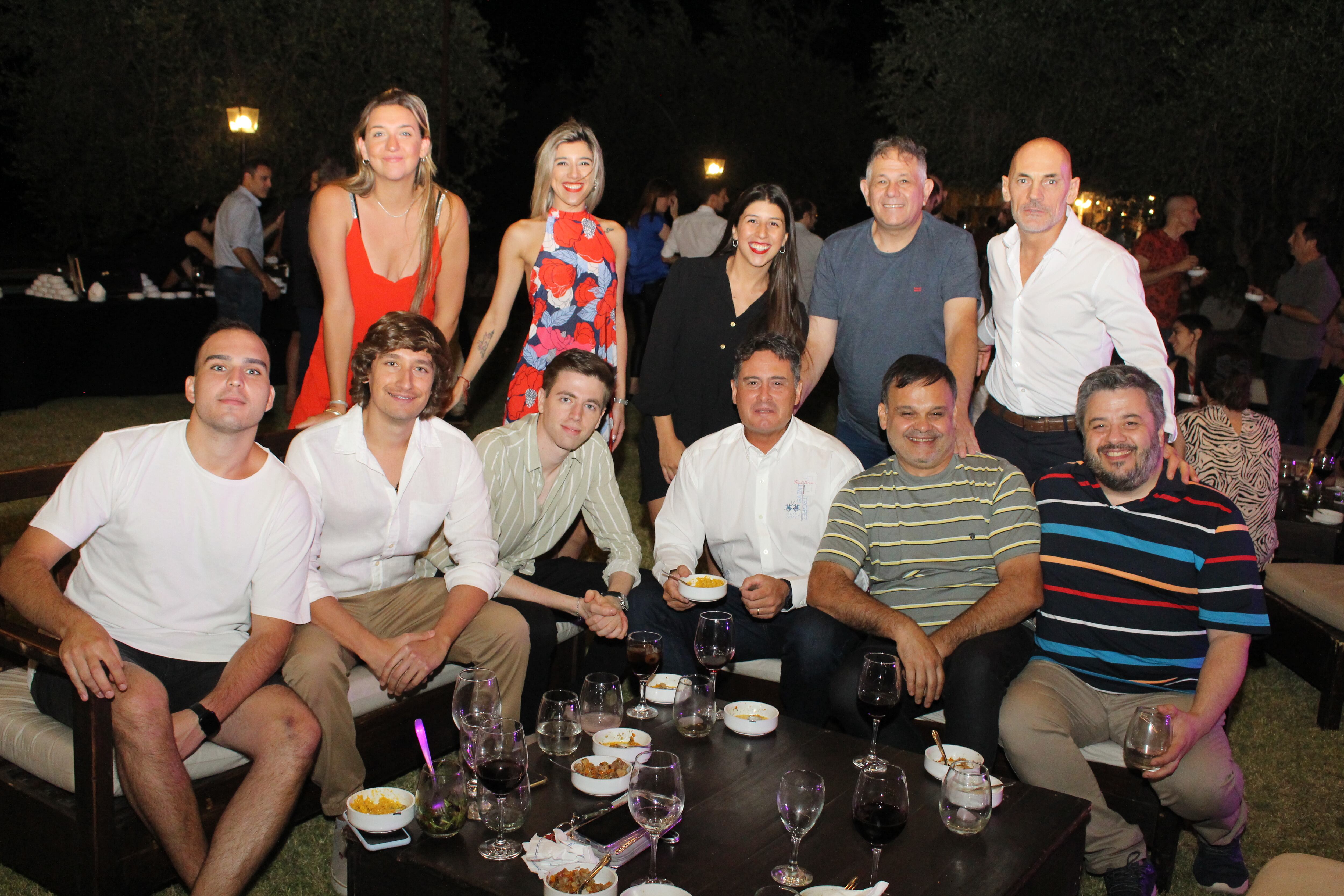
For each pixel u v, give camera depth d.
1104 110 11.94
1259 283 10.68
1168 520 2.87
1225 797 2.64
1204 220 11.07
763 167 20.14
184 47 12.48
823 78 20.53
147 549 2.55
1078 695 2.88
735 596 3.47
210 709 2.42
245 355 2.51
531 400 3.94
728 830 2.14
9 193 16.62
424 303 3.72
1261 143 10.70
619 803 2.21
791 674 3.08
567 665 3.59
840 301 3.78
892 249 3.65
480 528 3.17
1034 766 2.73
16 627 2.45
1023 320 3.52
